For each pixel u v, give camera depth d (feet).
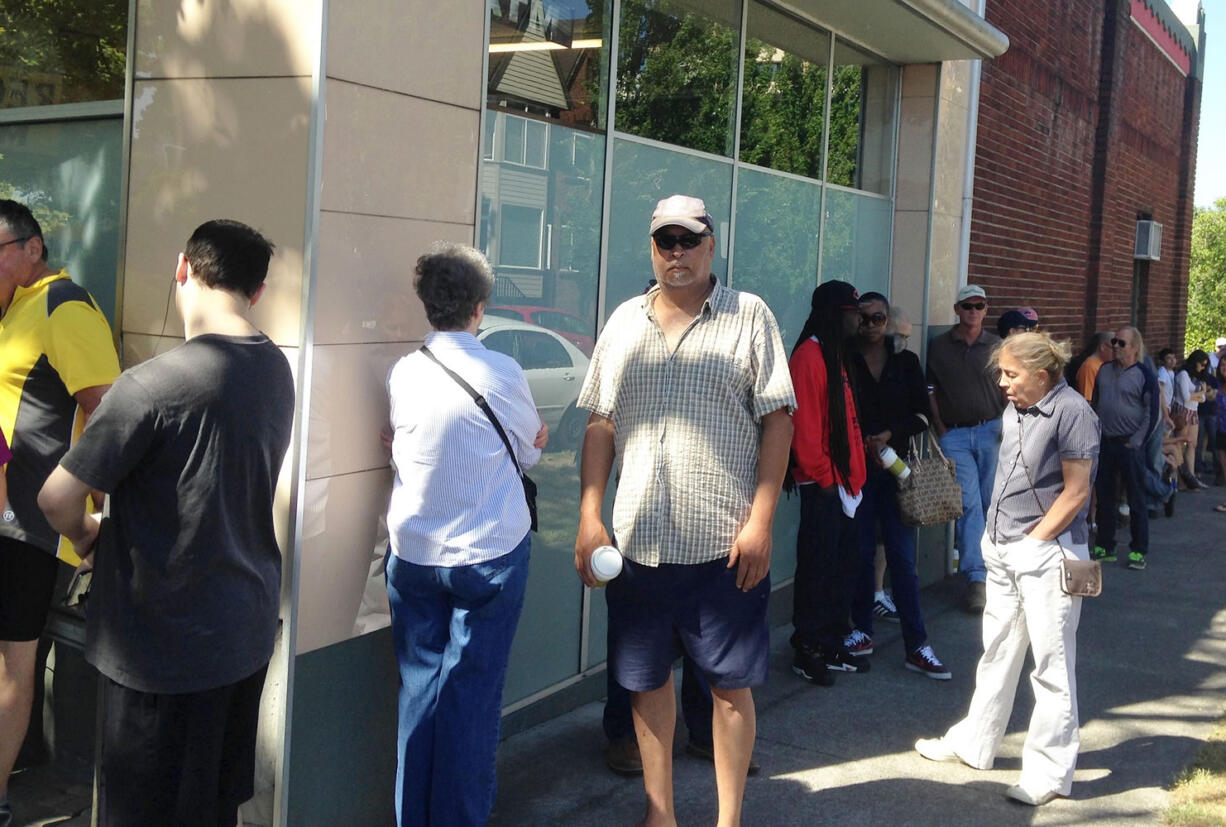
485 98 12.91
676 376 11.53
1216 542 33.24
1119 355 29.27
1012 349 14.42
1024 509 14.51
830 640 18.84
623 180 16.84
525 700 15.71
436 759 11.39
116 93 12.21
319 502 11.12
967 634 22.07
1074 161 36.32
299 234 10.75
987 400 23.93
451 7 12.25
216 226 9.57
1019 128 31.04
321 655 11.37
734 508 11.55
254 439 9.23
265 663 9.65
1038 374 14.29
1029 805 14.19
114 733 9.21
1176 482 39.60
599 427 12.24
